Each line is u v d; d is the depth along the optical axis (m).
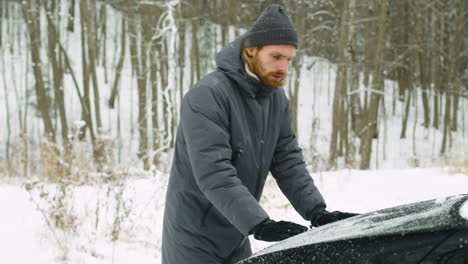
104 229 5.64
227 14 35.31
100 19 40.62
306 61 45.66
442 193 8.12
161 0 29.03
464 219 1.75
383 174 9.82
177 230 2.70
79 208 6.26
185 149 2.62
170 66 19.70
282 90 2.78
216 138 2.44
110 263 4.77
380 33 28.73
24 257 4.73
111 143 9.83
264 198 7.32
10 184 9.06
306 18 33.91
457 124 42.16
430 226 1.76
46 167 8.59
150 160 14.34
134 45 30.36
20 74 35.53
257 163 2.64
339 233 1.98
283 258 2.02
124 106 37.72
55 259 4.69
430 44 38.66
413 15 37.44
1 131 33.72
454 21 40.31
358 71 33.62
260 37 2.45
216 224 2.65
